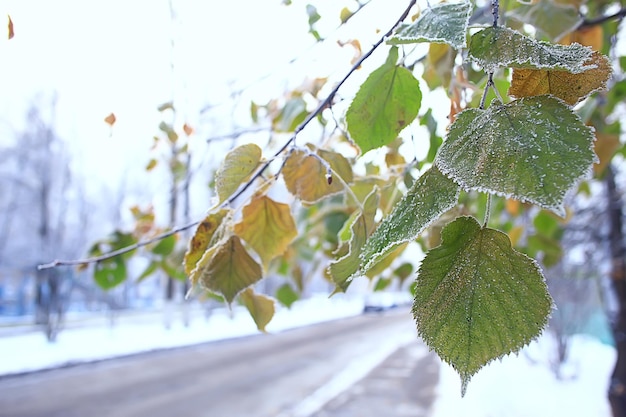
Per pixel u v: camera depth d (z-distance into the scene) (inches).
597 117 37.7
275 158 16.9
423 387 186.5
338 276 14.2
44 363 224.8
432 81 22.5
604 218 91.0
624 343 80.4
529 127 8.1
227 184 17.5
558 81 10.4
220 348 287.7
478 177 7.9
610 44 37.9
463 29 10.0
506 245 9.2
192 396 174.2
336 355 265.1
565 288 220.8
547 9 21.3
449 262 9.4
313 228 40.3
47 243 321.1
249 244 19.0
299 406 162.2
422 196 9.0
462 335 9.1
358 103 16.2
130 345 279.3
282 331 380.2
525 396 161.6
